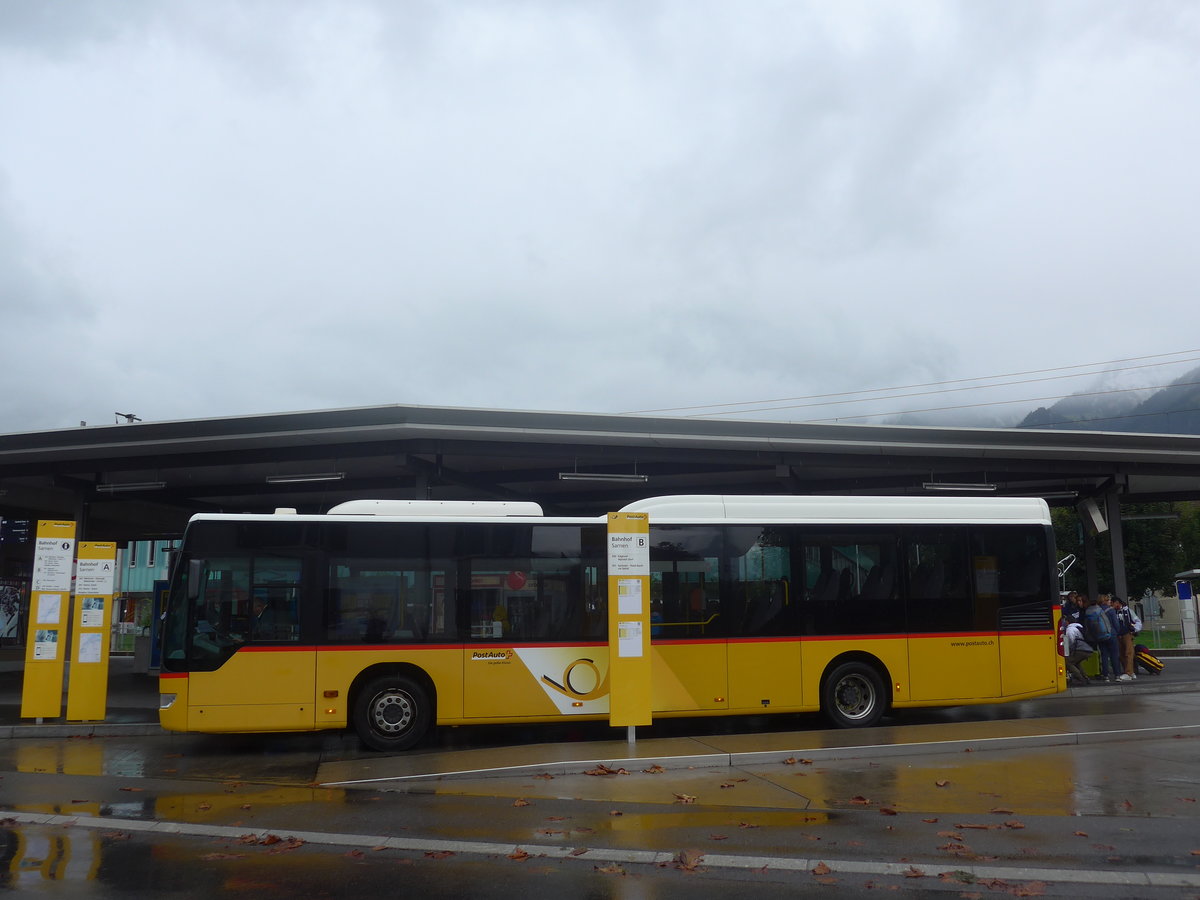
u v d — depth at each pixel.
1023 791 9.51
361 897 6.52
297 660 12.87
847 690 14.07
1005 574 14.59
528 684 13.23
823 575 14.20
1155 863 7.06
